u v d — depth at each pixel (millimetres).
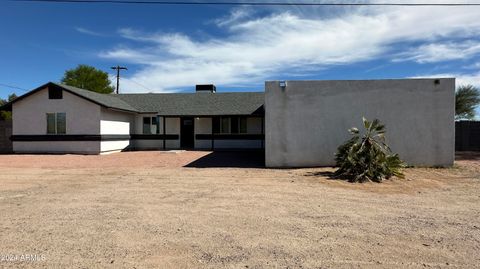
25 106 21453
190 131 25547
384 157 10430
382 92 13289
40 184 9914
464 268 3967
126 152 22500
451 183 9727
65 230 5395
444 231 5324
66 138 21047
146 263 4129
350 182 9891
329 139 13398
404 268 3969
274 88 13523
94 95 23047
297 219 6008
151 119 25469
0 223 5789
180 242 4840
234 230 5387
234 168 13438
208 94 28047
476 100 24547
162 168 13633
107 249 4582
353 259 4230
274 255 4363
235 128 24875
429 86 13211
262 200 7551
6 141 23531
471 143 22641
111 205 7102
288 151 13508
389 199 7684
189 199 7672
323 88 13430
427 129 13219
